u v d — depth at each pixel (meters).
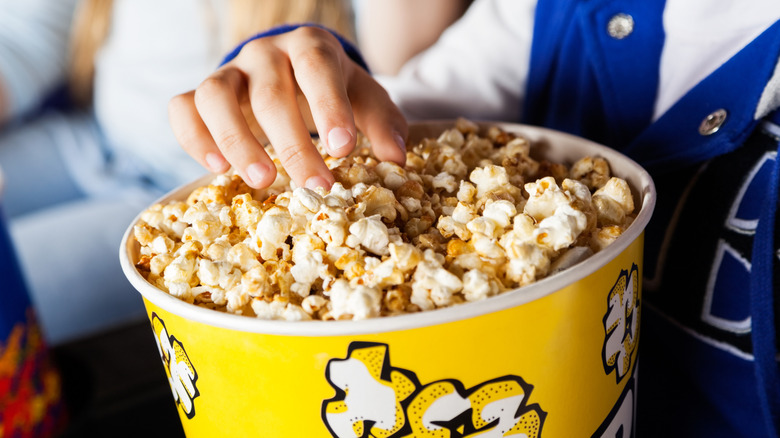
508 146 0.57
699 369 0.58
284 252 0.50
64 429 0.74
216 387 0.47
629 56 0.62
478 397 0.45
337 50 0.58
